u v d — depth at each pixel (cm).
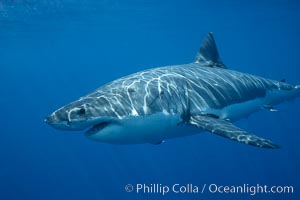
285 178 2386
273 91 831
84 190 2711
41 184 2889
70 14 2503
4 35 3000
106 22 3098
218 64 774
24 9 2127
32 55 5181
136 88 523
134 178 2570
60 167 3144
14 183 2977
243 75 773
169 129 538
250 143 443
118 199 2492
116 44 5344
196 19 3569
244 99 718
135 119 484
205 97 617
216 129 496
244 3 2717
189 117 559
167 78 591
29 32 3061
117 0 2233
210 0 2508
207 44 764
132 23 3347
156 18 3170
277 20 3950
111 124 468
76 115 436
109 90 512
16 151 3881
